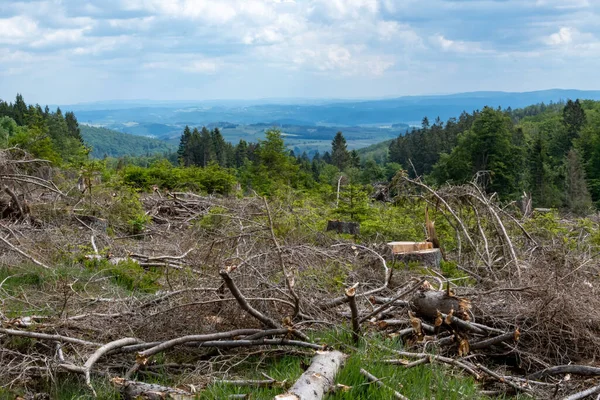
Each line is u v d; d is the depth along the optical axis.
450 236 11.17
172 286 7.16
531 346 6.02
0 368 4.89
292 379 4.77
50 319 5.80
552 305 5.98
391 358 5.28
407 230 11.43
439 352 5.62
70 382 4.95
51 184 13.33
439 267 9.53
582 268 7.85
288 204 13.54
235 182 19.23
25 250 9.16
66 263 8.91
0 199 11.97
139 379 5.23
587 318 6.03
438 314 5.64
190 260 8.46
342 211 13.02
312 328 5.96
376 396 4.47
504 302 6.53
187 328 5.79
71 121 106.81
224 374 5.11
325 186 18.12
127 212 13.06
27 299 6.73
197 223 11.43
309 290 6.77
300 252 7.63
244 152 95.50
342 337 5.64
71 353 5.38
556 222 12.37
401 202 12.39
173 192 16.62
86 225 11.36
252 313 5.54
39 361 5.20
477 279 8.52
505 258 8.90
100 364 5.21
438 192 10.55
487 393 5.17
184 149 97.25
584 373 5.40
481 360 5.98
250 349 5.62
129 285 8.00
